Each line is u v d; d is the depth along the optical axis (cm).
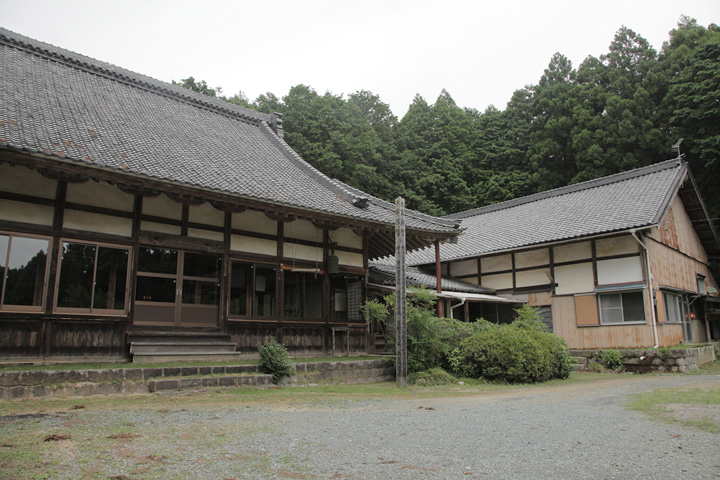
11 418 551
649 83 3347
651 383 1078
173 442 446
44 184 956
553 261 1939
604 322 1752
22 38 1449
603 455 415
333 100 3669
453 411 659
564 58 4141
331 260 1367
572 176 3597
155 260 1086
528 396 853
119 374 776
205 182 1037
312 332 1327
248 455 407
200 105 1797
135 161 1005
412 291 1275
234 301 1191
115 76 1606
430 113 4344
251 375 904
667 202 1770
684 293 1942
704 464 386
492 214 2647
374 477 352
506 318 2062
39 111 1105
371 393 891
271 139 1816
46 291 923
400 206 1057
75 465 367
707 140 2684
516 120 4197
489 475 358
